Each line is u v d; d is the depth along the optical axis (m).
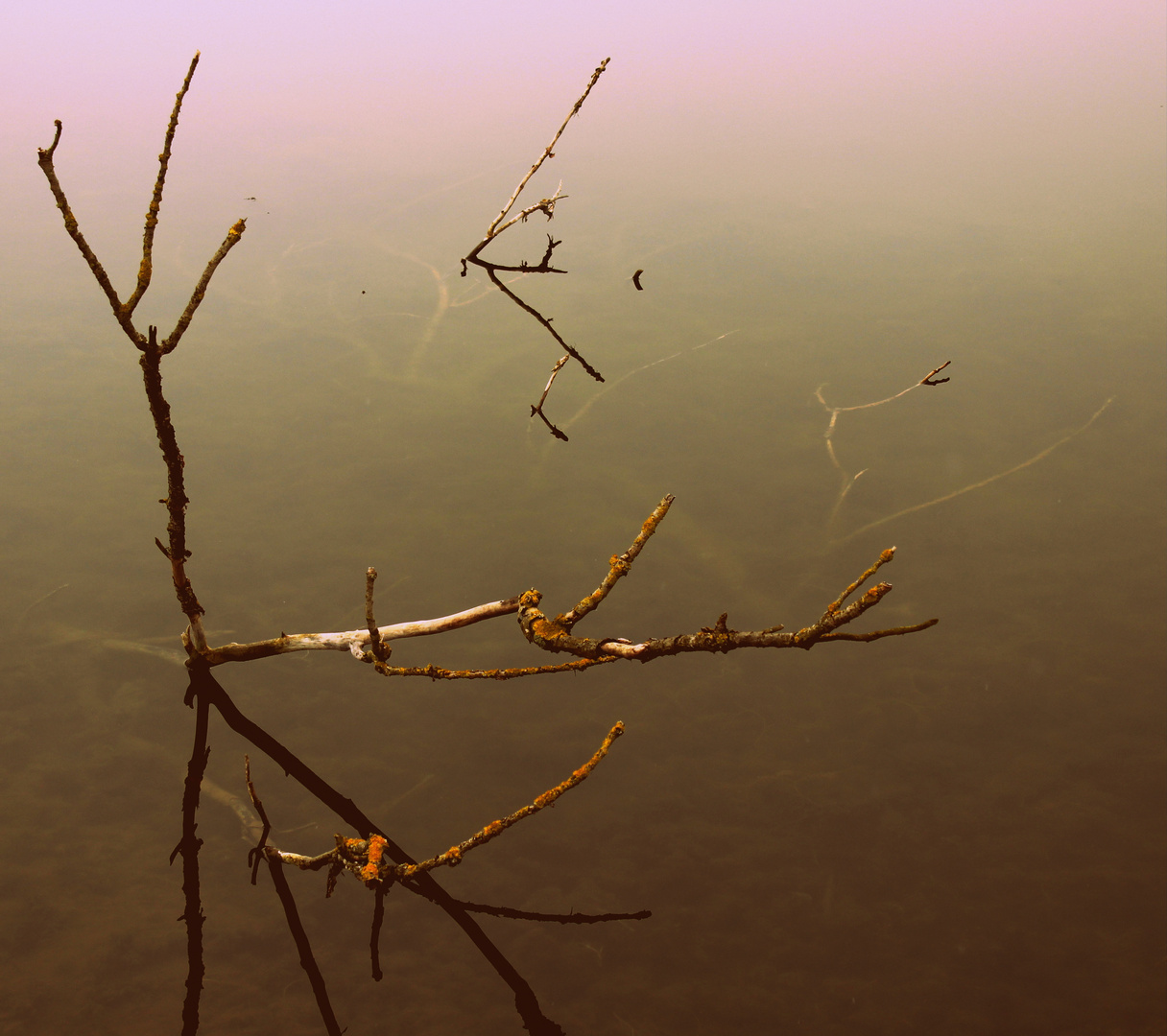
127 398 6.51
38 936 3.43
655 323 7.25
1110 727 4.05
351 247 8.37
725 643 3.23
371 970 3.31
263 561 5.10
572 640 3.72
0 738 4.17
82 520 5.39
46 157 3.46
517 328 7.24
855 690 4.29
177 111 3.63
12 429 6.17
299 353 6.97
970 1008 3.13
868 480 5.59
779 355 6.82
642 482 5.65
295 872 3.67
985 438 5.90
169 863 3.69
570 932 3.41
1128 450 5.73
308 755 4.10
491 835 3.36
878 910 3.43
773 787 3.88
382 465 5.84
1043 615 4.63
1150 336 6.82
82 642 4.63
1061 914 3.39
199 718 4.27
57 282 7.88
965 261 7.94
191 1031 3.13
